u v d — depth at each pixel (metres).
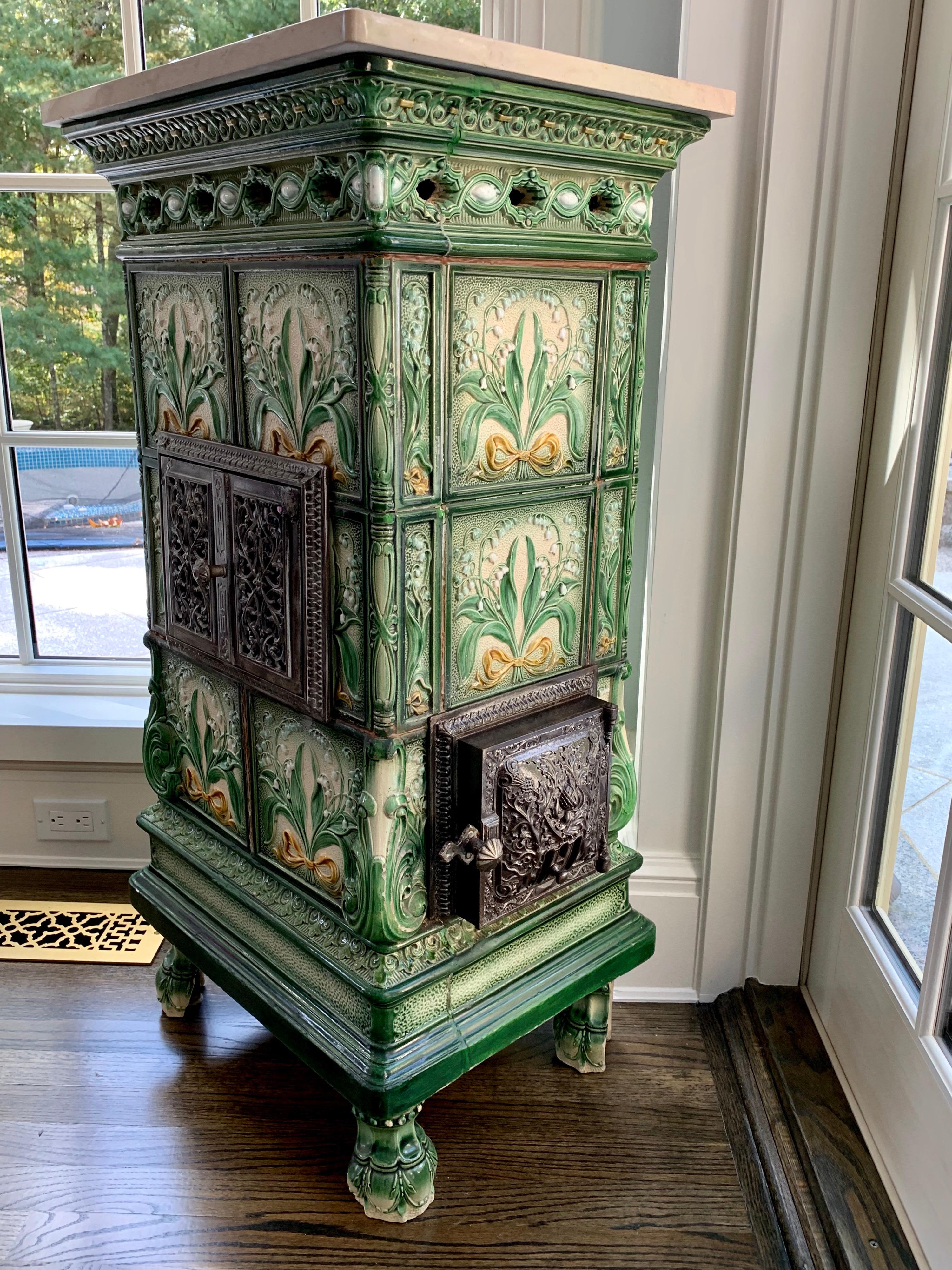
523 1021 1.27
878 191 1.31
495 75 0.92
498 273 1.05
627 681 1.73
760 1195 1.30
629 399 1.25
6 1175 1.31
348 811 1.16
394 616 1.05
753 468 1.43
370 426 0.99
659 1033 1.60
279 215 1.05
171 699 1.46
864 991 1.39
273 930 1.31
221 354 1.19
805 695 1.50
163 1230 1.23
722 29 1.32
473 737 1.14
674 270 1.40
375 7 1.67
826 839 1.55
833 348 1.36
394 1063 1.15
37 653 2.06
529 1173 1.33
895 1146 1.25
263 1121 1.40
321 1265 1.20
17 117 1.77
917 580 1.28
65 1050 1.53
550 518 1.20
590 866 1.30
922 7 1.25
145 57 1.76
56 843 2.00
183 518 1.30
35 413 1.92
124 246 1.32
